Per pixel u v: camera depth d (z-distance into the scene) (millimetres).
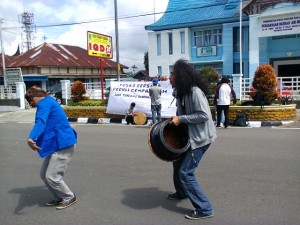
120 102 15273
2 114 22094
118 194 5391
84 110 16547
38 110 4586
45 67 37531
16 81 26047
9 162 7879
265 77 12742
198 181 5836
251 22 22891
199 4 29719
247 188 5410
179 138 4504
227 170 6461
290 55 23406
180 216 4430
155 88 12625
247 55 25672
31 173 6879
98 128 13383
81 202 5086
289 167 6531
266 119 12523
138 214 4555
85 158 7992
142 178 6215
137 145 9383
